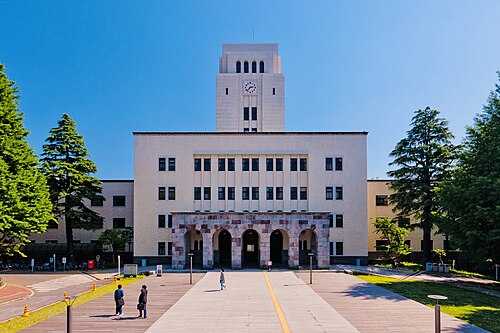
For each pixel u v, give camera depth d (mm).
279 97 80000
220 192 60531
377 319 25938
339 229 60156
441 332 22797
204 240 54781
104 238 57625
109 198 67375
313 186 60438
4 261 61281
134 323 25047
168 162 61156
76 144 58188
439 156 54625
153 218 60531
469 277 47125
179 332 23078
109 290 37406
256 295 34531
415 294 34781
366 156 61031
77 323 25031
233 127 79500
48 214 42969
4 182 35969
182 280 44094
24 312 27203
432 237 64938
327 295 34438
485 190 37094
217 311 28344
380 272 51031
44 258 62812
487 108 41688
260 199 60188
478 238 38219
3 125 39688
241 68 82375
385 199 66562
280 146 61031
